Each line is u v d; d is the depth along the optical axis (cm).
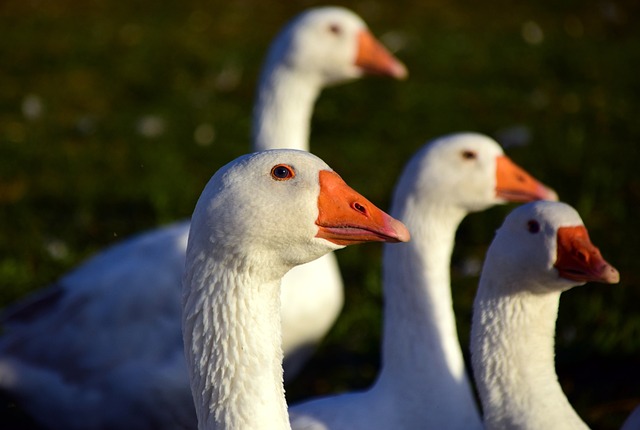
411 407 712
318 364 1013
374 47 980
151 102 1781
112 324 836
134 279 844
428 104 1773
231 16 2420
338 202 505
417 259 752
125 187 1398
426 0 2627
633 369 966
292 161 504
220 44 2158
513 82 1914
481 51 2122
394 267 755
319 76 973
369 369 999
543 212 632
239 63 2011
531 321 643
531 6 2561
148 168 1471
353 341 1046
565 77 1955
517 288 640
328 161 1518
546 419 634
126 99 1800
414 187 764
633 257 1174
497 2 2612
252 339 502
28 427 903
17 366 855
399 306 747
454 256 1213
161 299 835
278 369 515
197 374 509
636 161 1488
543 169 1462
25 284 1120
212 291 497
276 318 518
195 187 1408
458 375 734
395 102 1778
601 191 1370
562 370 970
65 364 842
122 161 1500
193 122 1686
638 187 1383
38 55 2041
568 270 621
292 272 873
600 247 1201
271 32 2281
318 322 897
